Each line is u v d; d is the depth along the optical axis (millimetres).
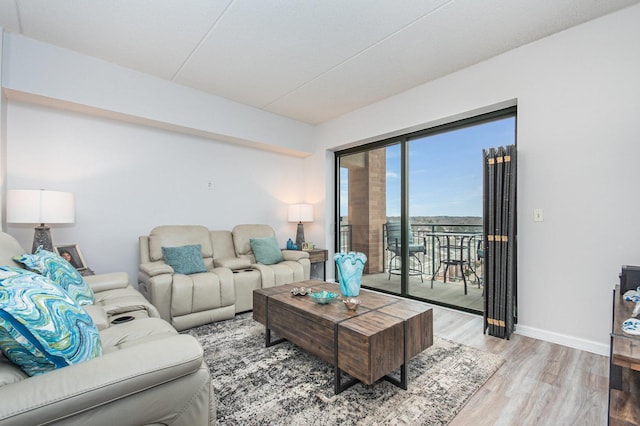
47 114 2775
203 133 3641
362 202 4309
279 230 4629
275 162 4598
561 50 2367
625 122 2100
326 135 4543
